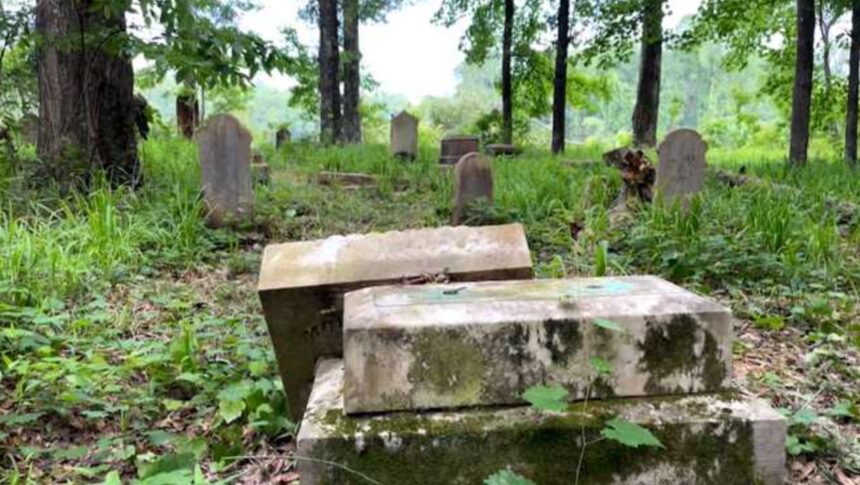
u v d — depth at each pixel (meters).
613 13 13.89
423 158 11.99
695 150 6.15
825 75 14.98
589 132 49.31
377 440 1.49
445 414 1.54
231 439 2.32
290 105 21.12
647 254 4.52
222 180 5.82
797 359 3.02
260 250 5.42
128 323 3.59
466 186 6.12
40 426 2.44
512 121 17.78
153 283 4.34
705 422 1.50
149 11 5.12
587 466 1.49
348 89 19.62
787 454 2.09
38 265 3.99
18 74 7.65
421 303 1.70
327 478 1.49
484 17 17.92
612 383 1.57
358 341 1.55
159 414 2.59
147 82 12.52
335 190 8.06
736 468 1.50
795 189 6.75
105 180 6.02
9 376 2.74
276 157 11.99
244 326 3.48
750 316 3.60
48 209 5.20
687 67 50.38
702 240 4.50
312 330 2.12
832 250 4.43
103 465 2.20
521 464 1.49
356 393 1.55
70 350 3.09
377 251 2.18
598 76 24.44
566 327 1.56
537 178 7.57
